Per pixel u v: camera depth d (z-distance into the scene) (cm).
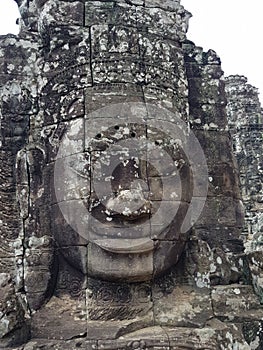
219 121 500
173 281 408
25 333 367
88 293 385
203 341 372
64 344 360
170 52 443
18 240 409
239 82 1127
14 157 436
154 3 456
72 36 425
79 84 410
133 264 379
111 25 424
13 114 443
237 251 476
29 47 471
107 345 356
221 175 488
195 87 501
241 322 407
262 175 1052
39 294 391
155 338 362
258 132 1088
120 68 413
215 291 420
